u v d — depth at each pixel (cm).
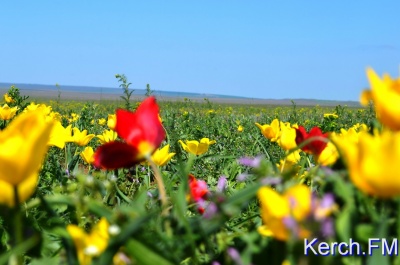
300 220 112
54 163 430
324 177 141
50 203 151
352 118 1572
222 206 135
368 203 132
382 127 159
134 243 117
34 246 172
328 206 113
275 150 712
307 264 115
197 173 608
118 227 125
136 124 164
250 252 133
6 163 117
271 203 113
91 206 146
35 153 119
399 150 104
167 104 2419
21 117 119
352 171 112
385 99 119
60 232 137
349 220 121
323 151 202
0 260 124
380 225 117
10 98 1090
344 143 113
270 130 371
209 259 148
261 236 137
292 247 113
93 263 120
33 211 258
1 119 730
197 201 194
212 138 1145
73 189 196
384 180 106
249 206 278
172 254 123
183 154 711
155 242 141
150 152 163
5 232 209
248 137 1092
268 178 134
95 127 1359
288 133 269
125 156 163
